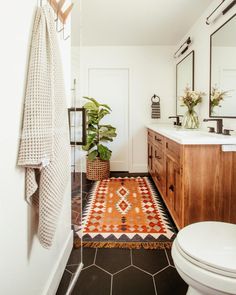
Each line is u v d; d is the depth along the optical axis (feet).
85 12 8.95
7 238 2.81
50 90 3.26
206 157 5.74
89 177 12.42
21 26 3.03
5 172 2.74
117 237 6.68
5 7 2.67
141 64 13.44
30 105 3.02
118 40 12.38
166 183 7.89
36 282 3.74
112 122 14.02
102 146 12.44
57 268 4.78
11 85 2.83
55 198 3.44
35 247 3.69
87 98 12.41
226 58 7.23
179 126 10.96
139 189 10.83
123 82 13.79
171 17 9.46
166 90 13.51
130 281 4.96
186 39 11.28
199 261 2.91
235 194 5.81
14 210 2.97
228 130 6.72
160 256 5.82
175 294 4.61
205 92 8.93
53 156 3.33
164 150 8.21
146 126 13.20
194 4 8.41
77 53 6.55
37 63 3.08
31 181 3.22
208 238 3.36
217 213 5.84
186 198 5.80
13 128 2.88
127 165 14.17
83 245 6.30
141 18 9.55
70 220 5.90
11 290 2.91
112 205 8.92
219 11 7.27
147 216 7.95
